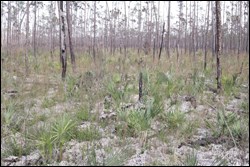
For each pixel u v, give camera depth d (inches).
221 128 220.5
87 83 373.1
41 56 773.9
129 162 181.6
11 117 227.1
